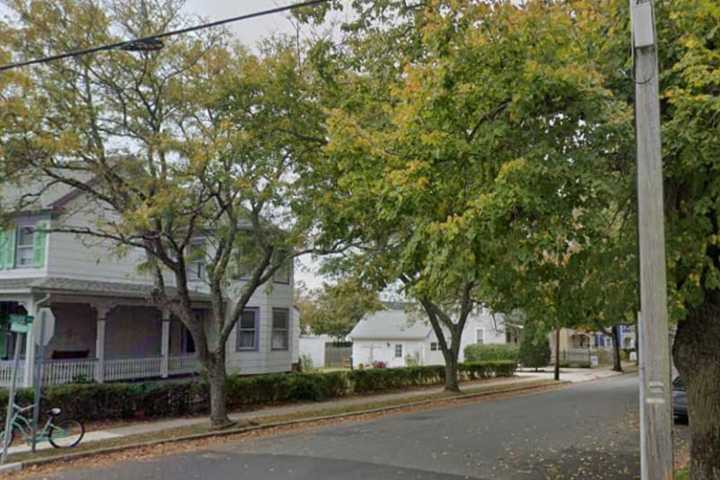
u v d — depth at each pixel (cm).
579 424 1555
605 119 643
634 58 509
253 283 1520
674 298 629
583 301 710
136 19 1277
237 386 1880
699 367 706
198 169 1212
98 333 1980
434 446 1215
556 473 960
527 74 630
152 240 1388
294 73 1314
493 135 662
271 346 2589
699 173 614
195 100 1301
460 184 698
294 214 1391
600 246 655
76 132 1230
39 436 1191
